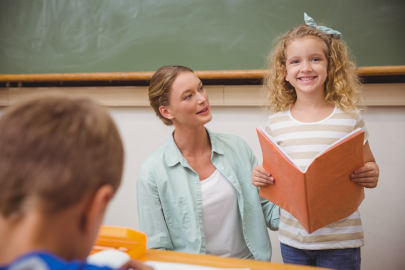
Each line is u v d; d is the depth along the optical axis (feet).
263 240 3.39
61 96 1.28
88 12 5.30
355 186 2.73
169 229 3.38
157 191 3.36
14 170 1.09
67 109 1.21
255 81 4.68
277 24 4.58
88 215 1.18
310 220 2.61
